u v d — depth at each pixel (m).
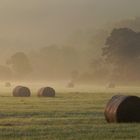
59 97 116.88
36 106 82.81
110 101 57.50
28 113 68.75
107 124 53.53
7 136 44.12
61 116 64.25
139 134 45.03
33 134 45.12
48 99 106.50
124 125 52.16
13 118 61.25
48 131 46.97
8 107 80.19
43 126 51.22
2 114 67.38
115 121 55.69
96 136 43.69
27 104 88.12
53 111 71.94
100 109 76.44
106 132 46.16
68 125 52.06
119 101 56.19
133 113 56.41
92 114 67.31
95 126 50.94
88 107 80.75
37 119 59.16
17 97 117.50
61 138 42.47
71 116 64.12
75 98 111.31
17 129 48.50
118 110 55.62
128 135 44.38
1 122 55.88
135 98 56.47
